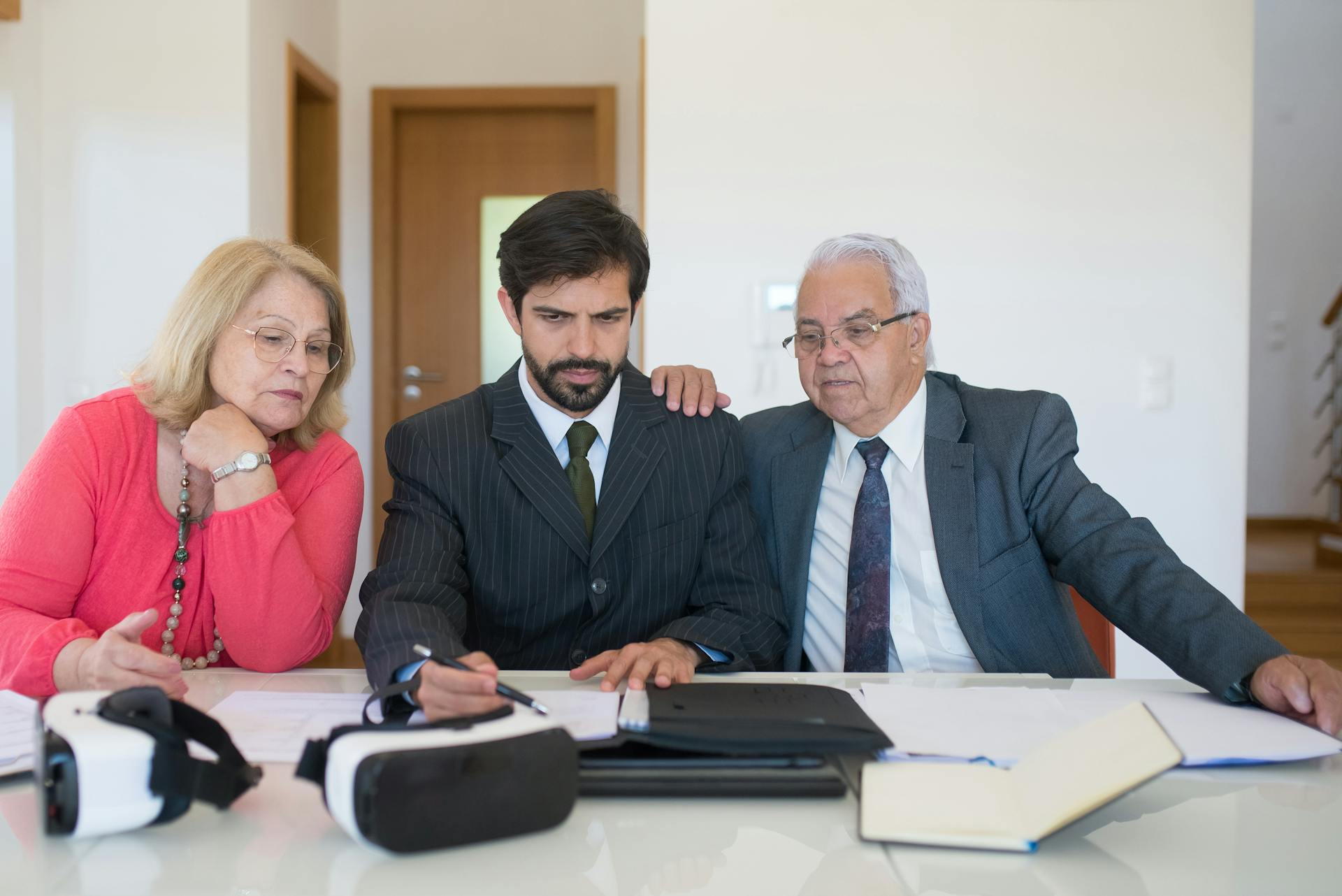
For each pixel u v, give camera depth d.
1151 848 0.79
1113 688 1.22
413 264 4.52
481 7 4.37
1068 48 2.93
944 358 2.99
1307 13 6.03
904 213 2.97
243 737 1.00
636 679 1.13
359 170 4.40
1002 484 1.51
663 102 2.97
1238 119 2.93
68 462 1.34
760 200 2.97
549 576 1.44
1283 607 4.35
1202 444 2.98
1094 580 1.40
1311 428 6.17
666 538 1.48
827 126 2.96
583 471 1.48
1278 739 1.00
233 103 3.24
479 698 0.94
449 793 0.76
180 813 0.79
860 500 1.55
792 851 0.78
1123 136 2.94
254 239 1.44
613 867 0.75
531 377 1.44
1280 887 0.72
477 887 0.71
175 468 1.41
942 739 0.98
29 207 3.19
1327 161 6.09
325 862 0.75
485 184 4.50
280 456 1.49
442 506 1.43
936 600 1.52
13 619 1.21
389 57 4.38
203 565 1.40
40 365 3.24
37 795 0.86
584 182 4.50
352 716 1.07
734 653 1.33
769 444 1.66
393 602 1.23
